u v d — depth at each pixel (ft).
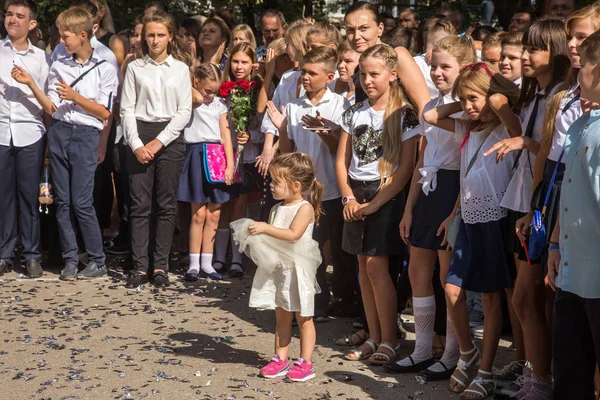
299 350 20.85
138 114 27.43
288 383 18.34
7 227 28.73
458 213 17.85
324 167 22.57
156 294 26.25
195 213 28.19
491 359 17.56
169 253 29.09
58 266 30.04
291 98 25.26
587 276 13.47
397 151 19.57
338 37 24.27
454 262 17.48
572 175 13.75
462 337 17.87
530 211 15.94
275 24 33.27
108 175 31.73
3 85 28.07
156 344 21.08
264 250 18.31
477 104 17.11
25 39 28.48
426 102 20.24
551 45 16.10
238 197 29.32
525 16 29.12
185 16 52.37
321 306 23.48
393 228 19.61
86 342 21.21
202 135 28.12
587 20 14.87
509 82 17.30
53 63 28.04
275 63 28.27
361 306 21.97
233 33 31.78
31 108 28.30
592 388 14.44
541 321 16.57
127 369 19.16
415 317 19.22
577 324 14.24
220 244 29.58
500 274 17.20
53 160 27.86
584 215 13.48
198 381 18.38
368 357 20.21
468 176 17.44
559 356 14.42
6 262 28.84
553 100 15.30
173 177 27.50
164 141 26.94
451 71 18.43
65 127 27.76
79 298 25.66
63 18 27.32
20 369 19.12
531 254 15.30
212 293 26.50
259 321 23.40
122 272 29.09
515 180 16.87
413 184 19.33
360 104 20.47
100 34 31.17
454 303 17.43
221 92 28.12
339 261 23.50
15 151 28.22
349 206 19.93
